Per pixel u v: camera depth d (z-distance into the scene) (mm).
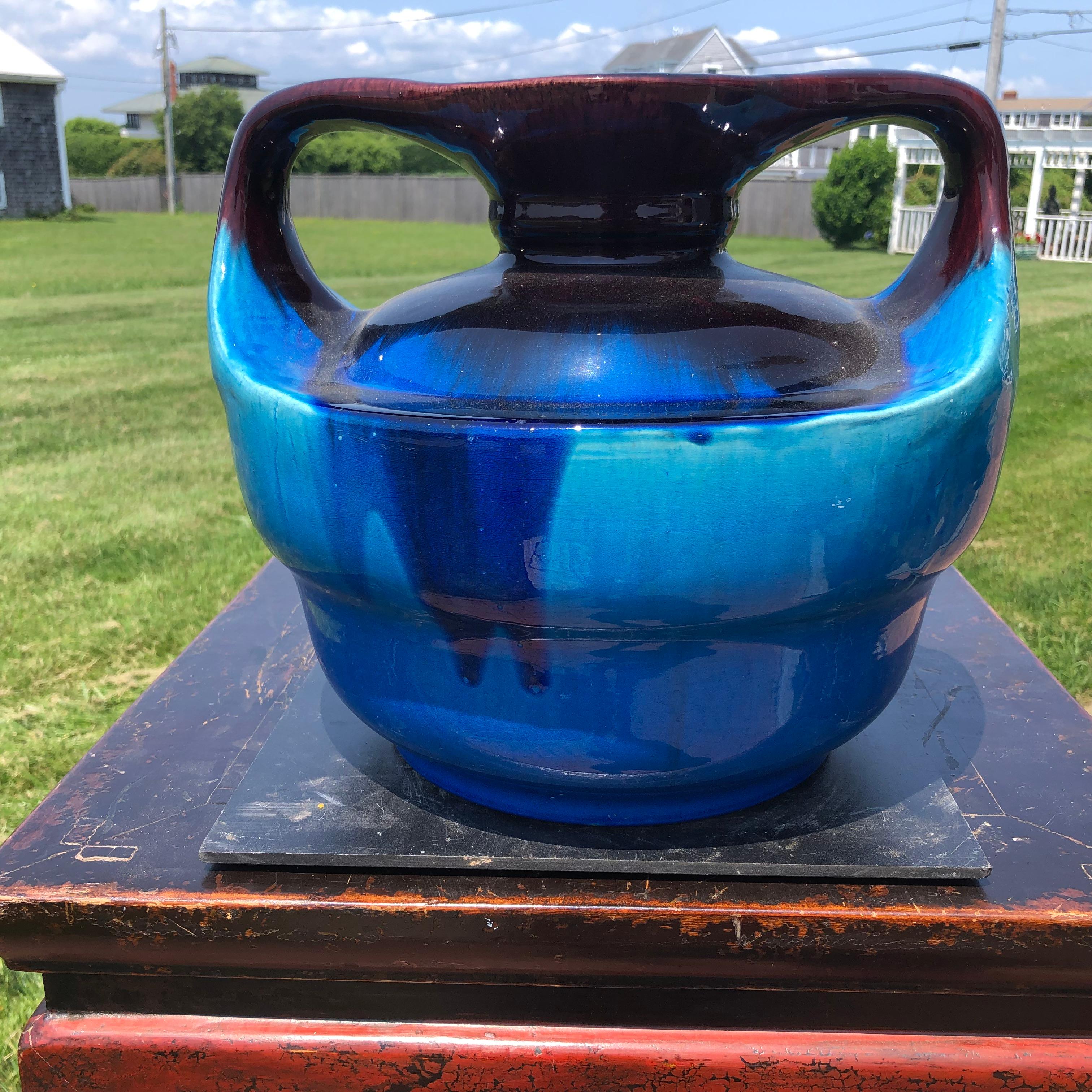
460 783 896
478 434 674
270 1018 836
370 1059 816
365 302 9359
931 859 803
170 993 838
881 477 703
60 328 8586
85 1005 848
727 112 764
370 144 36312
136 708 1132
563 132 767
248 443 801
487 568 704
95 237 19109
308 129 900
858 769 962
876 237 18188
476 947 780
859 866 794
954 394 722
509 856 815
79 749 2271
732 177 825
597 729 769
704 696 762
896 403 703
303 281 975
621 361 739
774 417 670
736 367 744
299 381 833
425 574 725
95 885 804
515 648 750
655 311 773
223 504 3932
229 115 37438
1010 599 2998
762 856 812
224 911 778
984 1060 793
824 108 781
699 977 791
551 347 750
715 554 685
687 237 832
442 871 815
